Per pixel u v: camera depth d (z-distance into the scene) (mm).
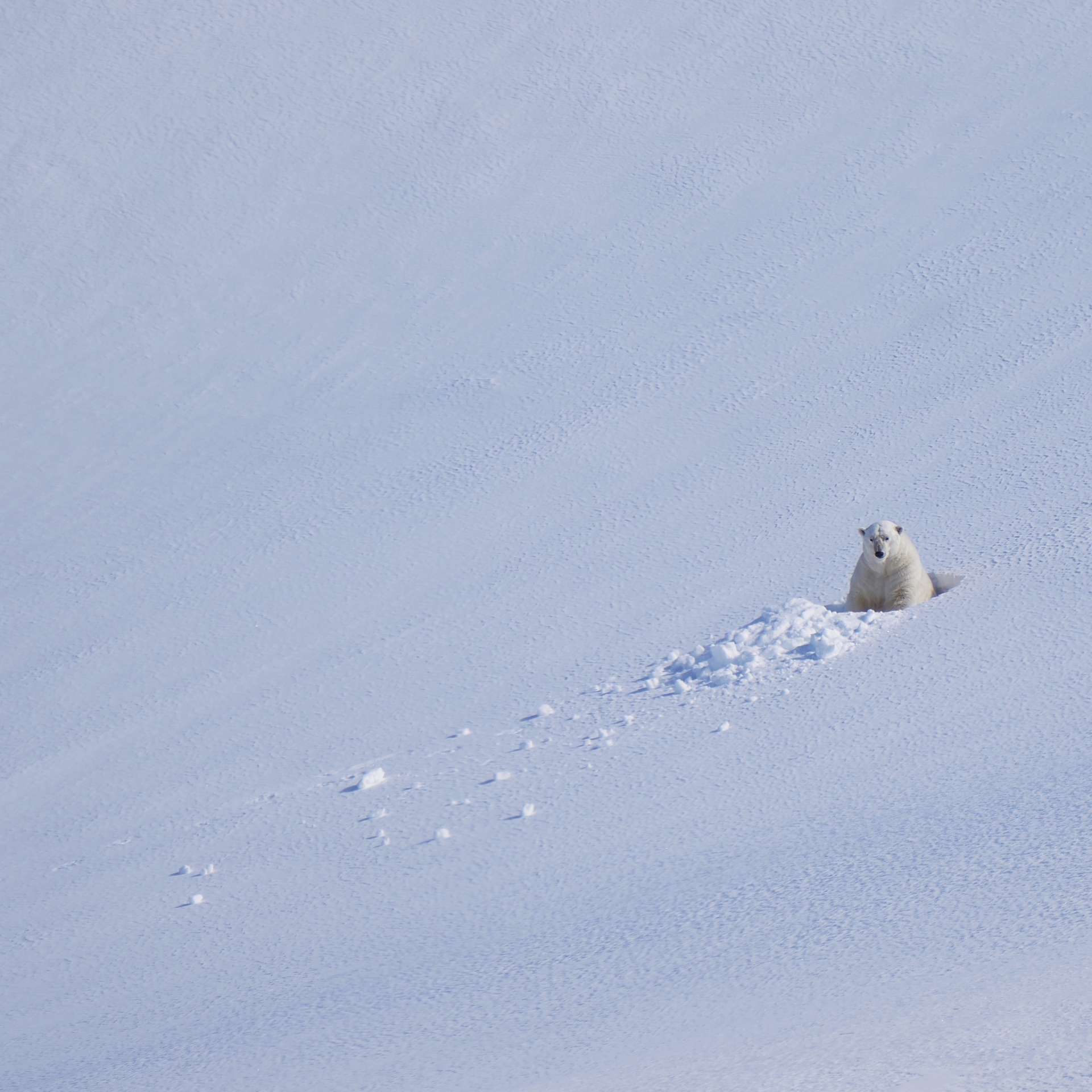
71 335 148750
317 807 34000
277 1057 17156
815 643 34250
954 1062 10852
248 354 134625
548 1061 14156
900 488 59781
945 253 112500
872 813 22031
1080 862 16203
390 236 159375
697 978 16062
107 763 48688
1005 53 165500
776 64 181375
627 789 28203
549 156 171500
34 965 27406
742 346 103062
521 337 121500
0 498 106000
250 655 61094
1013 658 29578
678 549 59781
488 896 23656
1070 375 71750
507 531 71562
